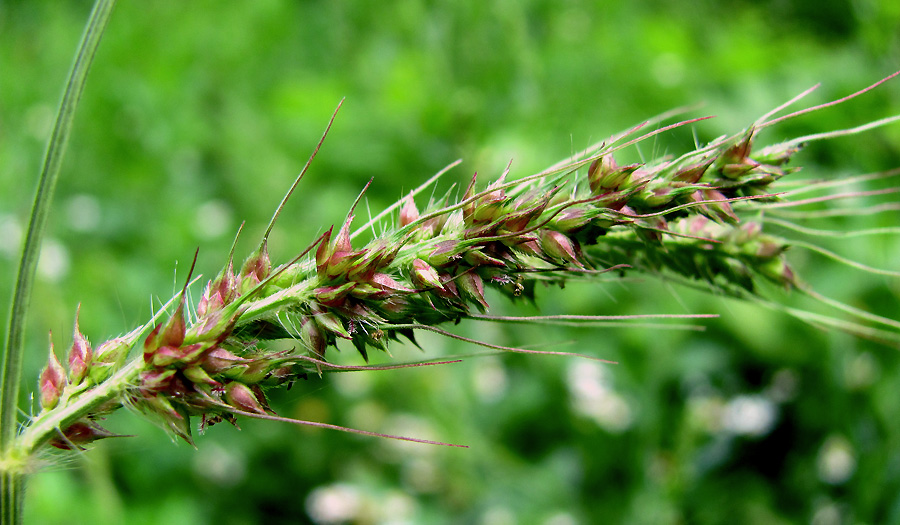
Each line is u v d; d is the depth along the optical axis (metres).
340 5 0.47
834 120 0.35
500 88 0.39
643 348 0.32
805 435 0.31
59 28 0.53
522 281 0.14
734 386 0.33
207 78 0.52
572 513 0.31
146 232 0.42
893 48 0.38
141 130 0.48
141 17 0.55
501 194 0.14
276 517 0.33
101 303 0.36
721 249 0.15
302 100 0.43
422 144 0.39
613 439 0.32
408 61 0.41
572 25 0.44
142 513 0.29
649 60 0.41
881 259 0.30
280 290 0.14
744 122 0.37
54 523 0.25
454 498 0.33
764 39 0.47
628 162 0.34
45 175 0.13
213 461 0.33
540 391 0.34
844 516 0.28
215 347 0.13
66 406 0.13
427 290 0.13
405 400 0.34
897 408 0.27
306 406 0.35
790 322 0.32
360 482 0.33
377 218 0.14
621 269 0.15
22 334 0.13
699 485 0.31
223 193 0.45
